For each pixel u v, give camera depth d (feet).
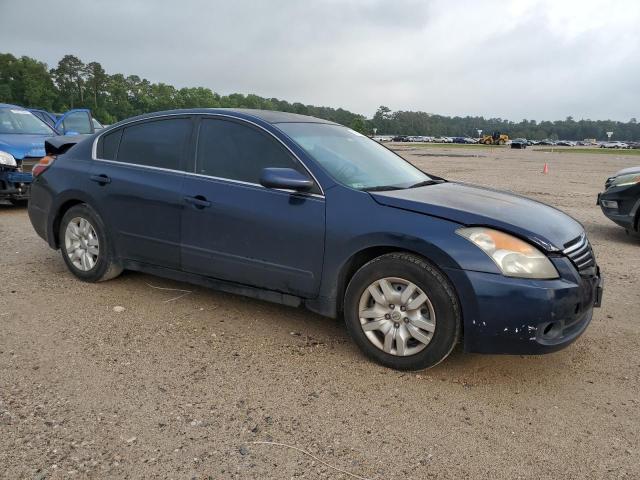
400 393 11.04
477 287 10.82
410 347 11.74
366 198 12.30
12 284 17.12
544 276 10.91
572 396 11.13
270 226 13.08
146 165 15.70
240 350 12.85
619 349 13.48
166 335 13.57
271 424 9.82
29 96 356.18
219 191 13.94
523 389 11.36
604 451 9.29
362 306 12.18
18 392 10.60
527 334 10.77
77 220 17.15
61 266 19.26
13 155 30.40
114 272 16.89
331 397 10.81
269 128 13.85
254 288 13.82
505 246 10.98
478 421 10.12
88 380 11.18
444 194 13.11
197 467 8.58
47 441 9.07
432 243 11.17
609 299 17.42
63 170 17.44
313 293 12.86
